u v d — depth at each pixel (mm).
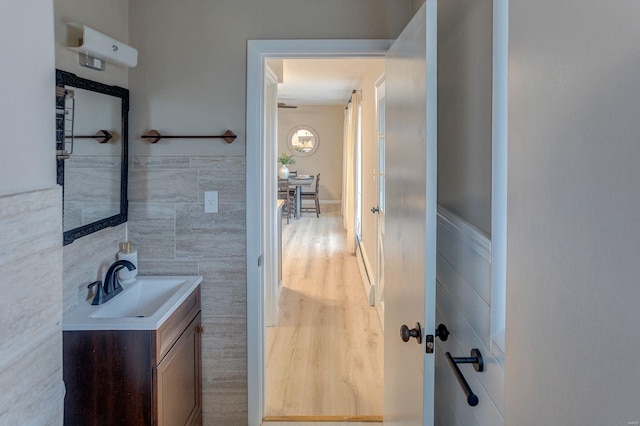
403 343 1869
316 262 6148
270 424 2518
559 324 677
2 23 545
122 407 1797
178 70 2342
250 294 2424
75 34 1854
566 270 656
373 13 2303
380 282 4055
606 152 555
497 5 1166
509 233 893
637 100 494
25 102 591
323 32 2311
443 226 1817
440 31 1880
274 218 3953
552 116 700
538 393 750
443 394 1827
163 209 2402
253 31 2322
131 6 2336
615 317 535
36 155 613
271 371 3152
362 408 2689
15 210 560
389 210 2227
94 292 2070
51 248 639
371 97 4723
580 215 616
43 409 622
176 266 2428
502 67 1158
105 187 2145
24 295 579
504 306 1188
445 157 1812
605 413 556
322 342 3631
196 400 2373
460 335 1562
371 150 4734
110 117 2174
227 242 2412
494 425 1198
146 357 1789
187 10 2328
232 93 2342
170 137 2350
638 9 492
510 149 886
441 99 1869
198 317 2375
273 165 3904
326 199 11516
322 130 11297
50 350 638
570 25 642
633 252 500
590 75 590
